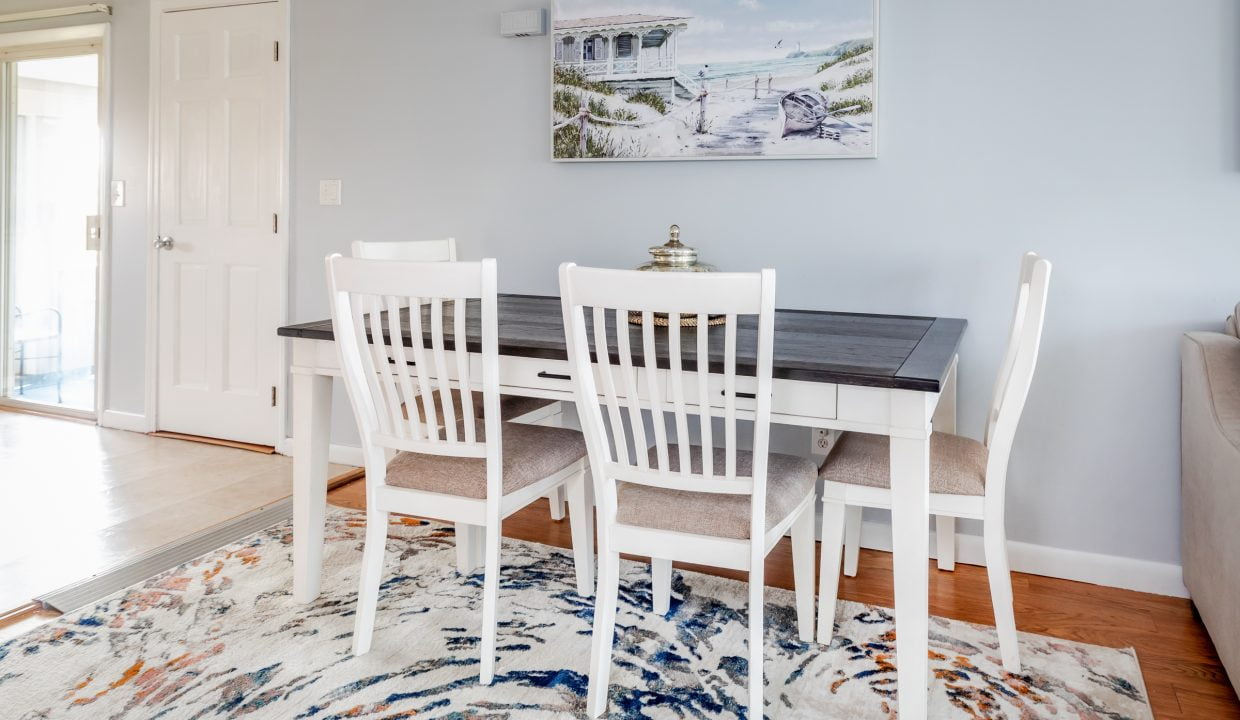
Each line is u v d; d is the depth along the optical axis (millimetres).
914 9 2508
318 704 1749
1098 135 2354
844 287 2668
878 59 2537
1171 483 2369
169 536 2686
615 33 2834
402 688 1817
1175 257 2312
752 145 2701
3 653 1932
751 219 2758
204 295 3777
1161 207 2312
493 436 1831
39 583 2324
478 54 3113
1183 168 2283
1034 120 2414
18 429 4012
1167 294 2330
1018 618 2219
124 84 3895
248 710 1724
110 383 4066
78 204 4164
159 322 3900
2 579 2346
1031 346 1763
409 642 2021
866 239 2627
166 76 3771
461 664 1925
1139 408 2383
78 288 4207
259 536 2686
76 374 4285
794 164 2688
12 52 4285
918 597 1650
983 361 2533
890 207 2590
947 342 2031
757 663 1655
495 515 1847
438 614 2170
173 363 3889
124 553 2547
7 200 4375
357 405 1938
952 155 2508
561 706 1760
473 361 1983
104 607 2178
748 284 1515
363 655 1954
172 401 3914
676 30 2754
